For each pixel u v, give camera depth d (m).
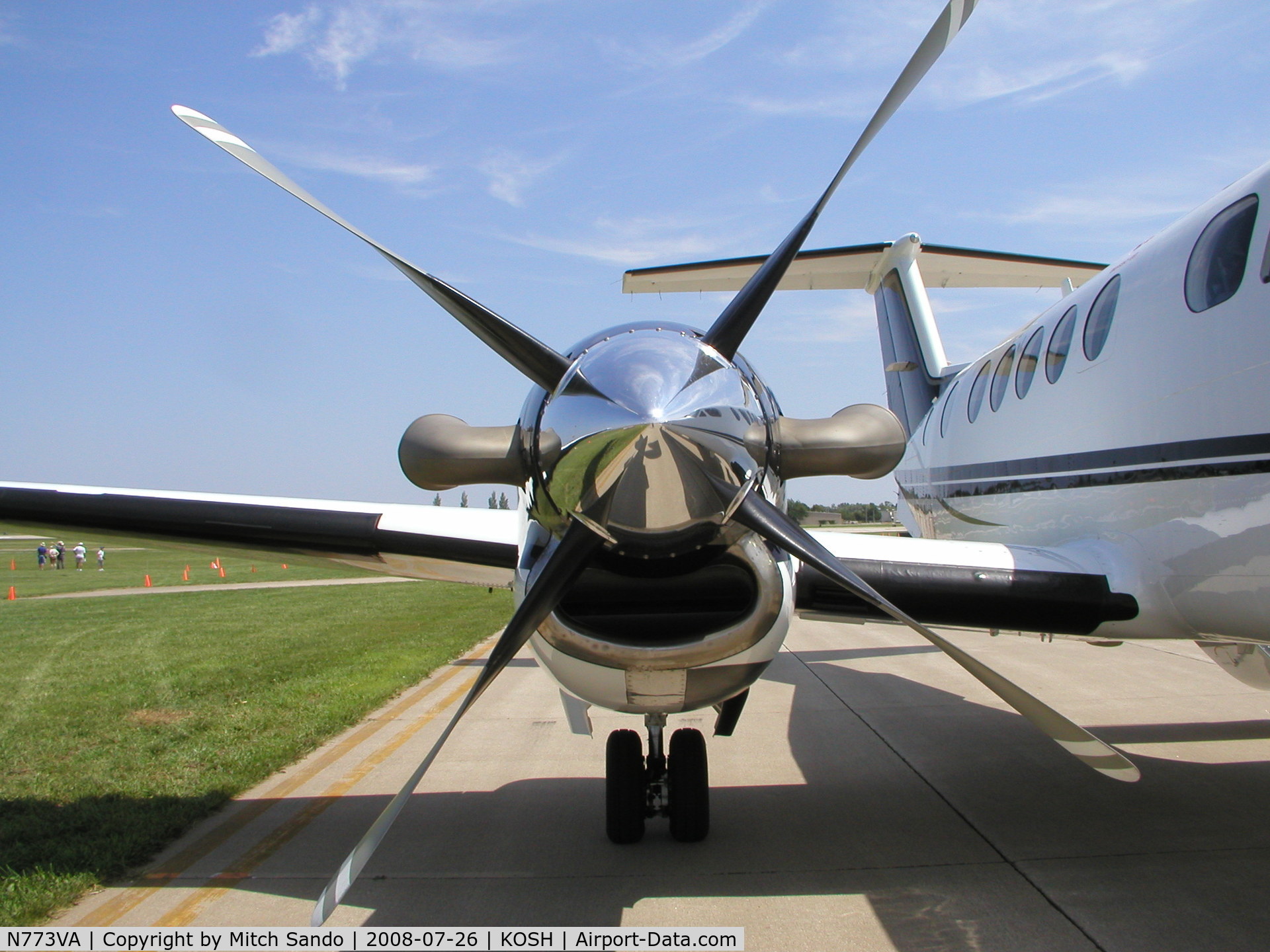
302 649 11.81
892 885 3.75
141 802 5.11
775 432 3.55
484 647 11.96
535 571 3.53
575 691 3.67
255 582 29.91
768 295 3.66
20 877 3.95
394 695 8.48
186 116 3.83
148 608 18.95
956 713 7.18
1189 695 7.69
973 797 4.95
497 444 3.69
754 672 3.57
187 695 8.62
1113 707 7.29
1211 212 4.05
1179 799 4.79
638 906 3.61
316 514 4.60
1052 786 5.11
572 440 3.08
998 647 11.26
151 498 4.76
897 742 6.27
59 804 5.14
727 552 3.50
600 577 3.80
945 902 3.57
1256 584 3.66
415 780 3.10
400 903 3.69
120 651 12.00
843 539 4.86
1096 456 4.71
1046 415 5.34
